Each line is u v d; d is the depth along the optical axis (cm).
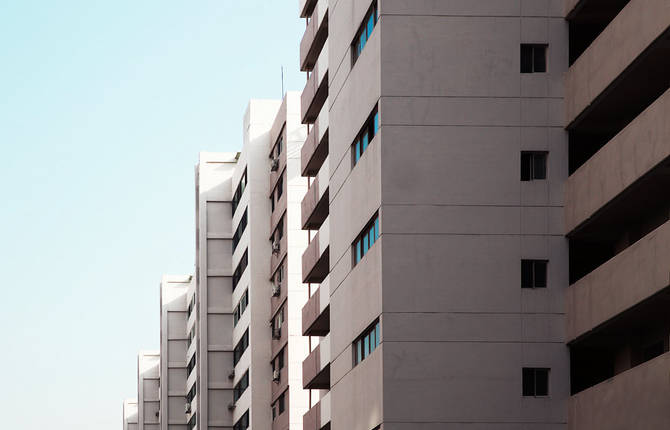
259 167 7725
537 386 3622
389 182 3716
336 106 4597
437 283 3662
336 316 4488
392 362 3619
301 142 6856
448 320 3644
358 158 4194
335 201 4575
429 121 3744
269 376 7488
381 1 3794
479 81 3762
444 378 3609
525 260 3684
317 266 5447
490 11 3784
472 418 3588
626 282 3148
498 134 3738
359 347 4100
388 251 3681
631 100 3466
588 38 3816
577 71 3625
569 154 3753
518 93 3753
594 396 3353
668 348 3316
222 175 9162
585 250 3728
